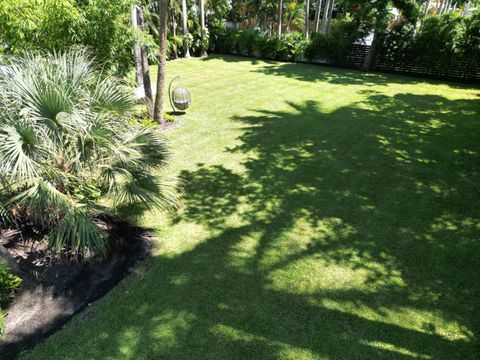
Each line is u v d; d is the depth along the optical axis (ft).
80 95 12.08
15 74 11.17
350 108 31.55
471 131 25.88
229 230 13.98
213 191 16.96
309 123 27.17
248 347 9.04
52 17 16.57
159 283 11.12
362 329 9.68
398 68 49.49
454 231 14.21
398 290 11.13
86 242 10.34
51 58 12.73
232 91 36.86
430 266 12.23
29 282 10.69
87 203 11.39
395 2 47.14
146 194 12.37
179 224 14.30
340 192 17.15
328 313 10.18
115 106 12.78
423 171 19.54
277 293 10.87
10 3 15.28
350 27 52.60
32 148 10.75
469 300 10.78
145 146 13.60
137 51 30.83
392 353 9.01
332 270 11.93
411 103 33.47
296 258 12.48
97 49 18.83
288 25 87.92
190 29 60.18
